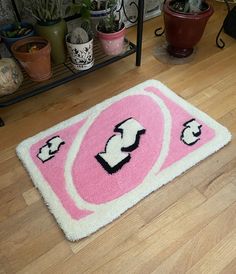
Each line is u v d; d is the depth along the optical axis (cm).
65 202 102
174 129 124
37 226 98
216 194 104
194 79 148
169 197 103
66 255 91
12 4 134
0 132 129
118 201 102
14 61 126
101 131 125
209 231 95
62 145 121
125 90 144
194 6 140
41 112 137
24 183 110
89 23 139
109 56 148
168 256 90
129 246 92
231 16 167
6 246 94
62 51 137
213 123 125
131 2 174
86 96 143
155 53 165
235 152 115
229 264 88
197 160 112
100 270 88
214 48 166
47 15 125
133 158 115
